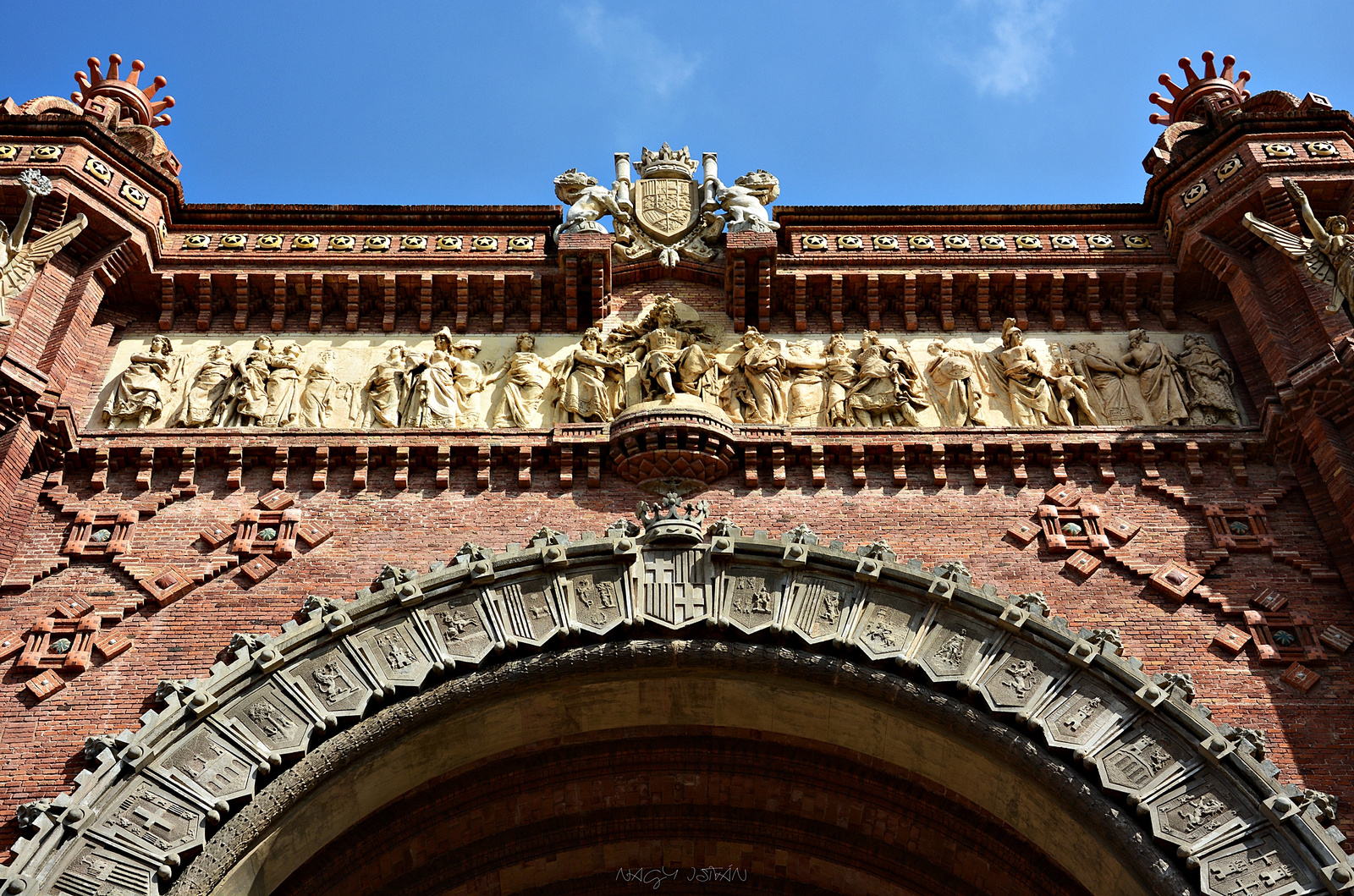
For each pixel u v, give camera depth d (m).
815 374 26.62
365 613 21.52
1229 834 18.94
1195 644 21.81
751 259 27.78
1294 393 23.78
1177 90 31.73
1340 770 20.05
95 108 28.56
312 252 28.17
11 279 24.52
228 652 21.17
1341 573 22.53
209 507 23.80
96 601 22.09
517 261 28.20
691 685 22.06
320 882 22.08
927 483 24.48
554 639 21.62
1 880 17.89
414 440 24.72
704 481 24.55
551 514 23.97
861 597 21.97
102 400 25.61
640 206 29.31
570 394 25.91
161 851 18.83
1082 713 20.42
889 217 29.05
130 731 20.02
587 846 24.36
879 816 23.83
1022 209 29.02
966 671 21.06
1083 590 22.66
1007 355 26.70
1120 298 27.91
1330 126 27.41
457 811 23.36
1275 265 26.08
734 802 24.45
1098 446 24.70
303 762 19.95
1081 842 20.16
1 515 22.39
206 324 27.41
